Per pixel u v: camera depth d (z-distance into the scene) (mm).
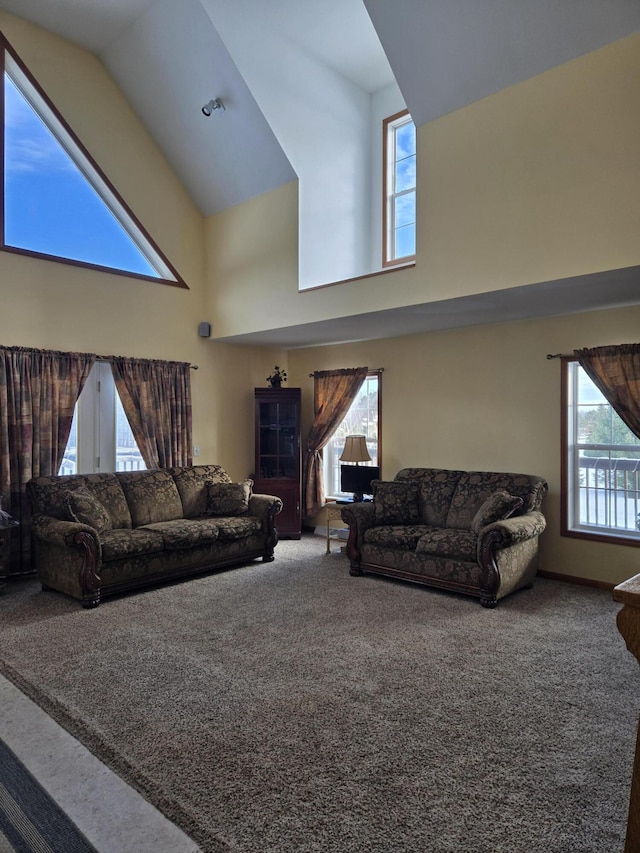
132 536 4609
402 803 2070
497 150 4031
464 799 2092
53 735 2541
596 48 3551
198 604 4332
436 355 5977
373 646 3518
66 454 5488
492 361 5523
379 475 6152
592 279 3732
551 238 3770
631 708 2771
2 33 5004
